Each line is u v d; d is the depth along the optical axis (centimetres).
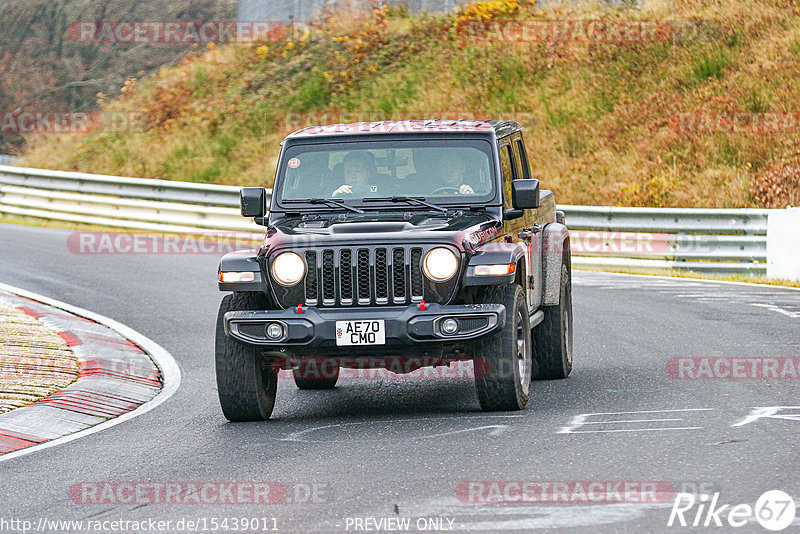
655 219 6762
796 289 5638
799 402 2902
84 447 2731
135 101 11669
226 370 2895
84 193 8738
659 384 3278
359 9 12000
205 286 5897
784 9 10319
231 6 14175
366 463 2355
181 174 10050
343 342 2786
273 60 11525
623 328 4481
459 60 10619
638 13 10862
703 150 8800
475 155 3194
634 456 2305
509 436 2564
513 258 2870
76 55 13900
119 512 2059
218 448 2628
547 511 1909
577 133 9388
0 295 5431
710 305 5069
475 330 2773
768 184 8175
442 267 2814
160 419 3089
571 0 11319
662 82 9775
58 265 6600
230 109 10825
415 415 2973
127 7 14300
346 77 10788
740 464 2200
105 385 3547
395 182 3189
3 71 13762
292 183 3228
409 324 2772
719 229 6519
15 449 2755
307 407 3266
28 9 14375
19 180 9175
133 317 4994
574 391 3231
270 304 2950
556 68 10212
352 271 2827
